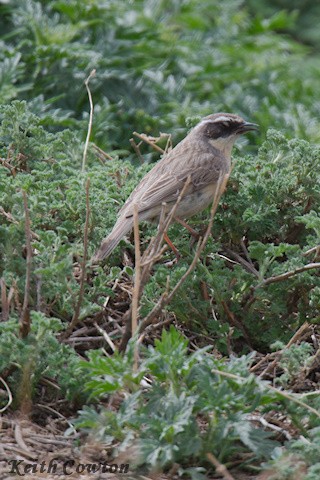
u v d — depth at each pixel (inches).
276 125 746.8
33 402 379.9
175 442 338.3
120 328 421.4
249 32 923.4
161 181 483.8
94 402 377.1
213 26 914.7
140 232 484.4
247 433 335.9
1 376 379.9
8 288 417.1
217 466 335.9
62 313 420.2
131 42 776.3
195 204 489.1
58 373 372.5
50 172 468.1
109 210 477.4
